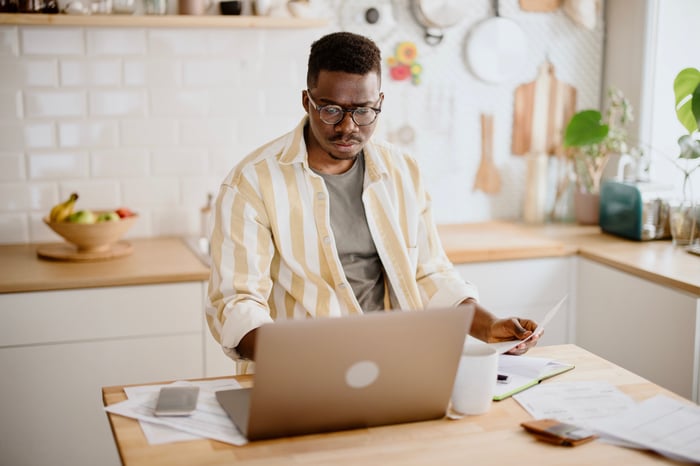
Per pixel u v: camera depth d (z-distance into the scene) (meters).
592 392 1.67
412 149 3.57
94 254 2.95
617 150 3.44
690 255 3.00
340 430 1.49
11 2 2.94
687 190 3.32
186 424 1.50
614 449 1.42
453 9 3.46
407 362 1.45
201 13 3.13
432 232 2.11
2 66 3.08
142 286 2.75
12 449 2.72
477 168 3.67
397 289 2.01
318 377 1.40
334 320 1.36
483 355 1.59
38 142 3.17
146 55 3.22
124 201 3.29
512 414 1.57
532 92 3.68
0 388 2.68
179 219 3.36
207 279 2.81
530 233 3.42
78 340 2.72
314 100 1.83
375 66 1.81
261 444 1.43
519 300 3.15
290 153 1.94
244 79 3.33
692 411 1.56
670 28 3.41
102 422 2.79
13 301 2.64
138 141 3.27
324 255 1.95
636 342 2.86
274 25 3.14
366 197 1.99
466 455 1.39
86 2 3.12
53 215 2.94
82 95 3.18
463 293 1.96
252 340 1.67
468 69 3.59
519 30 3.61
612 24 3.71
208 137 3.33
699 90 2.84
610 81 3.74
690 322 2.60
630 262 2.88
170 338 2.81
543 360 1.81
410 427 1.51
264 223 1.92
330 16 3.39
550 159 3.75
